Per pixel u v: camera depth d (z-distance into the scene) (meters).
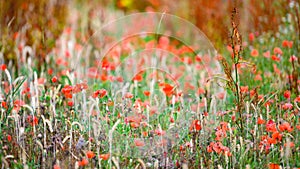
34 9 9.96
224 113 6.39
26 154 5.90
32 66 8.75
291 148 5.86
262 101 6.87
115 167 5.79
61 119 6.41
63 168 5.77
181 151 5.95
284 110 6.70
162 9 12.29
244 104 6.65
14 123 6.33
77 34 10.70
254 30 9.58
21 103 6.50
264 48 8.88
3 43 9.05
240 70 7.84
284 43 7.68
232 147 5.77
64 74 8.15
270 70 8.27
